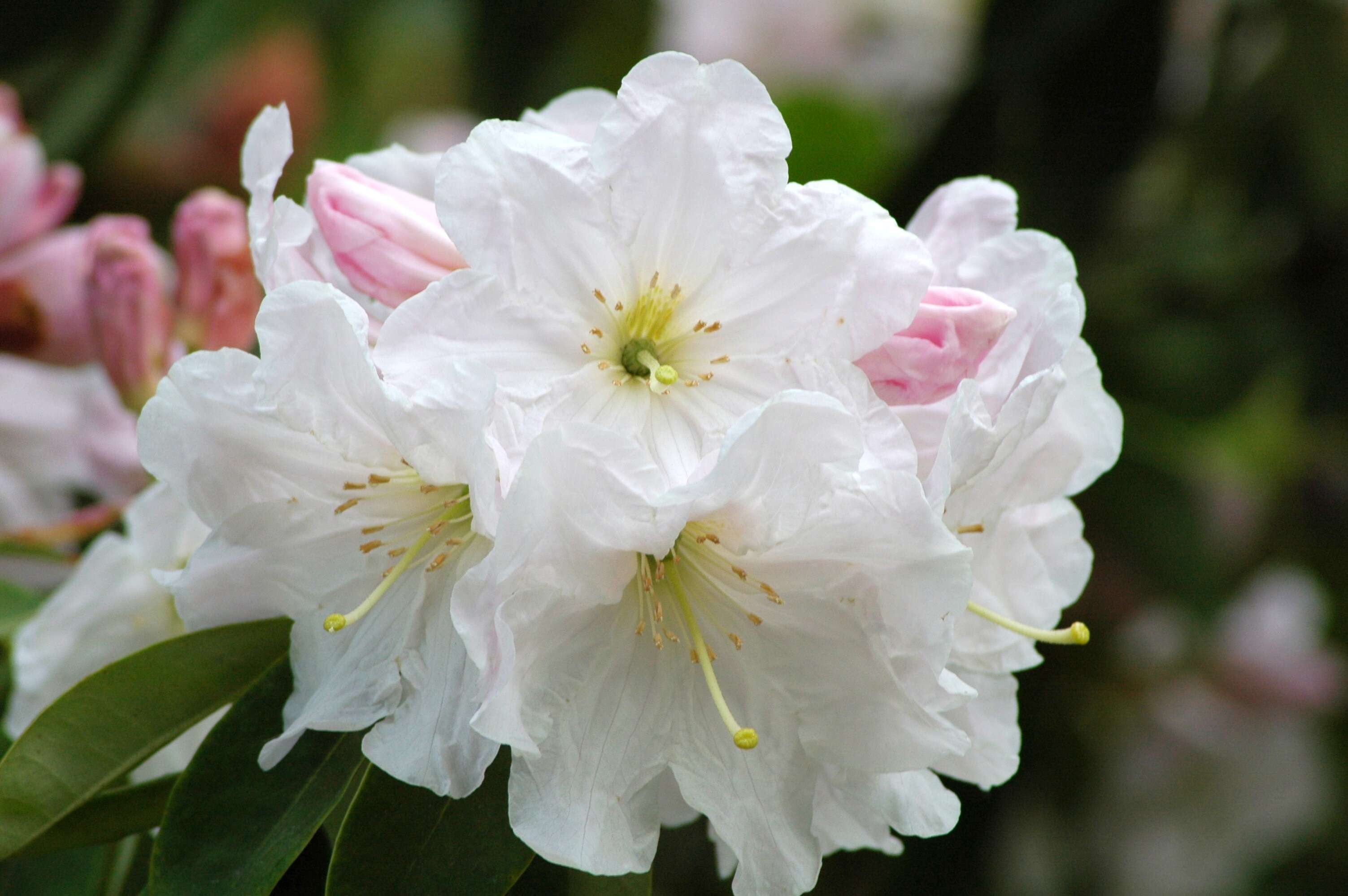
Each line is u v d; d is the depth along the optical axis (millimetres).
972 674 629
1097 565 852
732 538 598
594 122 636
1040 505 639
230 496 607
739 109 604
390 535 614
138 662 615
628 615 609
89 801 613
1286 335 863
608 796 599
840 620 604
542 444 577
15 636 668
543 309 603
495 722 579
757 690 611
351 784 612
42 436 758
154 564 656
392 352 592
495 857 598
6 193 750
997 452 605
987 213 629
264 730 614
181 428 602
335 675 607
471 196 596
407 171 636
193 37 836
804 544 594
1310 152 866
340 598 614
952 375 605
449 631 604
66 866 655
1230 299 862
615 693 605
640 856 598
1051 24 810
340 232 608
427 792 601
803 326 606
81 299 751
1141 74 825
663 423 609
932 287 620
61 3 793
